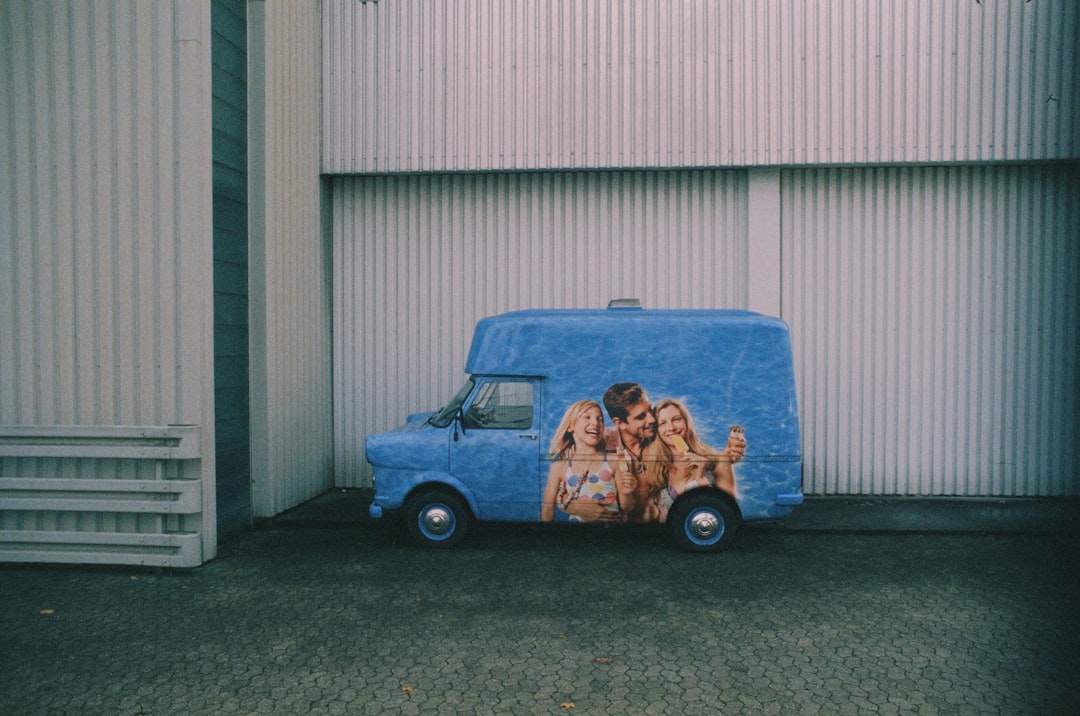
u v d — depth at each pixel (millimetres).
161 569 6781
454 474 7273
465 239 9836
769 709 4320
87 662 4945
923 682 4621
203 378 7016
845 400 9453
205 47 7051
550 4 9359
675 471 7102
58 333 7066
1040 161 9000
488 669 4820
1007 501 9133
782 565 6848
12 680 4699
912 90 8992
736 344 7137
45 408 7086
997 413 9320
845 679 4664
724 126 9188
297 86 9016
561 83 9359
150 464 6922
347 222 9977
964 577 6512
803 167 9352
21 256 7074
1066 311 9211
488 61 9445
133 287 6996
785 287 9500
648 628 5449
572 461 7176
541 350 7266
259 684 4641
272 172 8375
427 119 9531
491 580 6480
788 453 7039
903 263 9367
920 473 9406
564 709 4332
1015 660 4910
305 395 9258
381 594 6156
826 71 9070
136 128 6949
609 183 9633
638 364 7176
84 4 6953
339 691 4547
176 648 5148
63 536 6816
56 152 7027
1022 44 8875
